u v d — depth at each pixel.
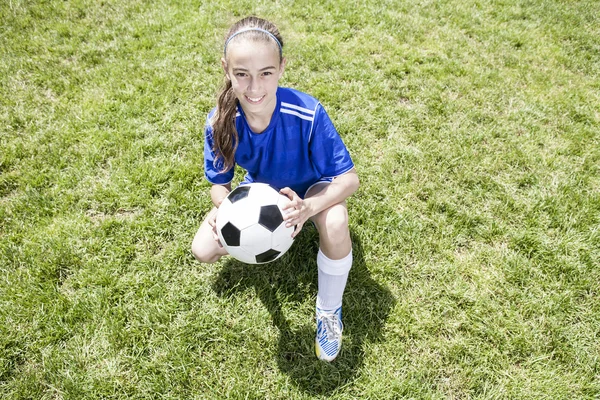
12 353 2.16
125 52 4.12
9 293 2.38
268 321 2.33
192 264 2.56
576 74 4.04
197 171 3.03
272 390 2.10
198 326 2.29
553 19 4.77
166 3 4.79
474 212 2.81
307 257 2.60
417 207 2.85
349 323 2.33
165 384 2.09
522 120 3.46
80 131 3.30
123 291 2.42
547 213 2.79
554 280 2.45
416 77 3.88
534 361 2.14
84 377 2.10
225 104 1.89
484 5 4.96
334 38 4.31
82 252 2.58
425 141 3.26
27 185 2.94
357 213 2.78
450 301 2.39
